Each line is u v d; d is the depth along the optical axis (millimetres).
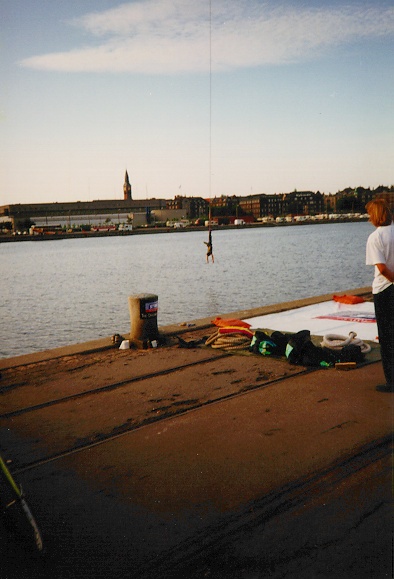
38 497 3605
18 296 40656
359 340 7078
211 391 5715
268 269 52031
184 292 37500
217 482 3643
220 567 2756
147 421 4918
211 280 44688
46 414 5270
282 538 2949
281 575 2656
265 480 3619
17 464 4156
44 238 183750
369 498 3268
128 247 119062
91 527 3203
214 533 3051
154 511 3336
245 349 7555
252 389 5703
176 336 8852
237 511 3262
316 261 59000
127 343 8141
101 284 46938
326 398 5238
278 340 7184
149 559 2867
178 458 4070
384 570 2594
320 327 8984
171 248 104938
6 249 139500
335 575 2609
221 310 29172
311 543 2881
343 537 2902
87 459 4164
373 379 5809
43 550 2873
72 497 3578
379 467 3662
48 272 62062
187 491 3551
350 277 43344
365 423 4508
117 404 5461
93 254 97562
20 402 5688
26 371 6977
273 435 4383
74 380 6438
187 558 2850
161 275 51906
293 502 3307
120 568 2809
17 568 2865
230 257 70562
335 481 3521
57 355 7707
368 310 10422
